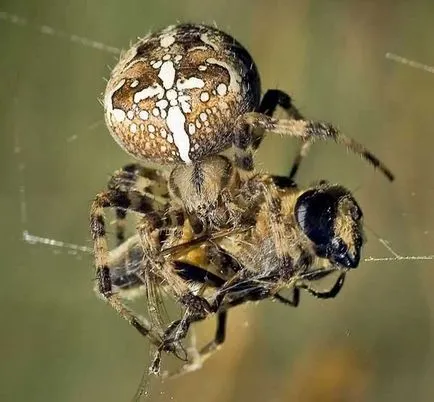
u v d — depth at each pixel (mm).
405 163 122
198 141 91
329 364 117
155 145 92
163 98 91
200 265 88
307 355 118
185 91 91
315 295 88
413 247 118
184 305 87
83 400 132
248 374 118
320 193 87
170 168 93
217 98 91
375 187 120
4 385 136
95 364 134
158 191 93
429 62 125
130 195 92
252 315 119
